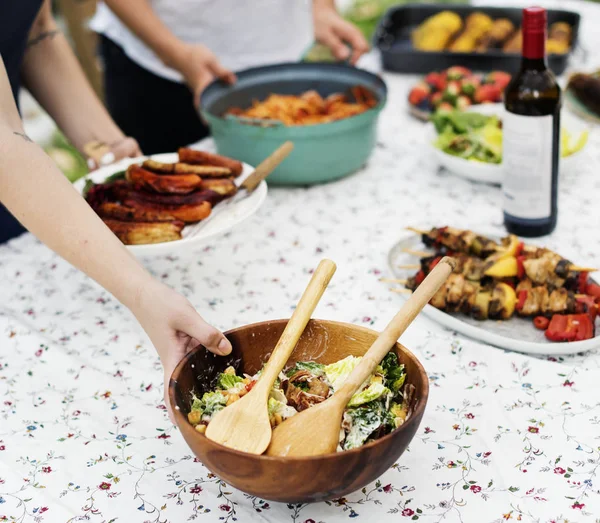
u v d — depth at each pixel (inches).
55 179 40.3
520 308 46.6
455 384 42.1
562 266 47.7
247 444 31.7
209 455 30.6
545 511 33.5
